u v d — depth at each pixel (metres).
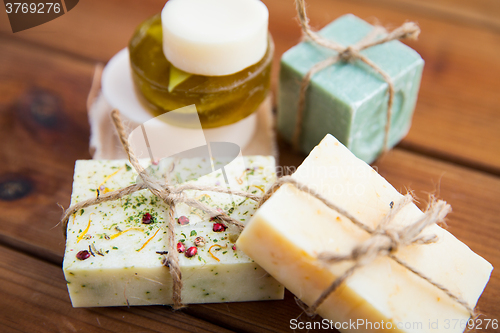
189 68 0.36
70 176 0.39
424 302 0.32
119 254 0.33
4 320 0.34
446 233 0.34
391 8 0.47
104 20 0.46
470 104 0.43
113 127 0.39
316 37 0.38
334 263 0.30
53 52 0.44
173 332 0.34
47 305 0.35
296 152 0.41
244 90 0.37
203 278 0.33
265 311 0.35
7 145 0.40
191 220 0.34
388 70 0.37
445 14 0.47
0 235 0.37
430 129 0.42
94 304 0.34
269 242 0.31
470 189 0.39
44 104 0.42
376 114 0.38
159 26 0.38
